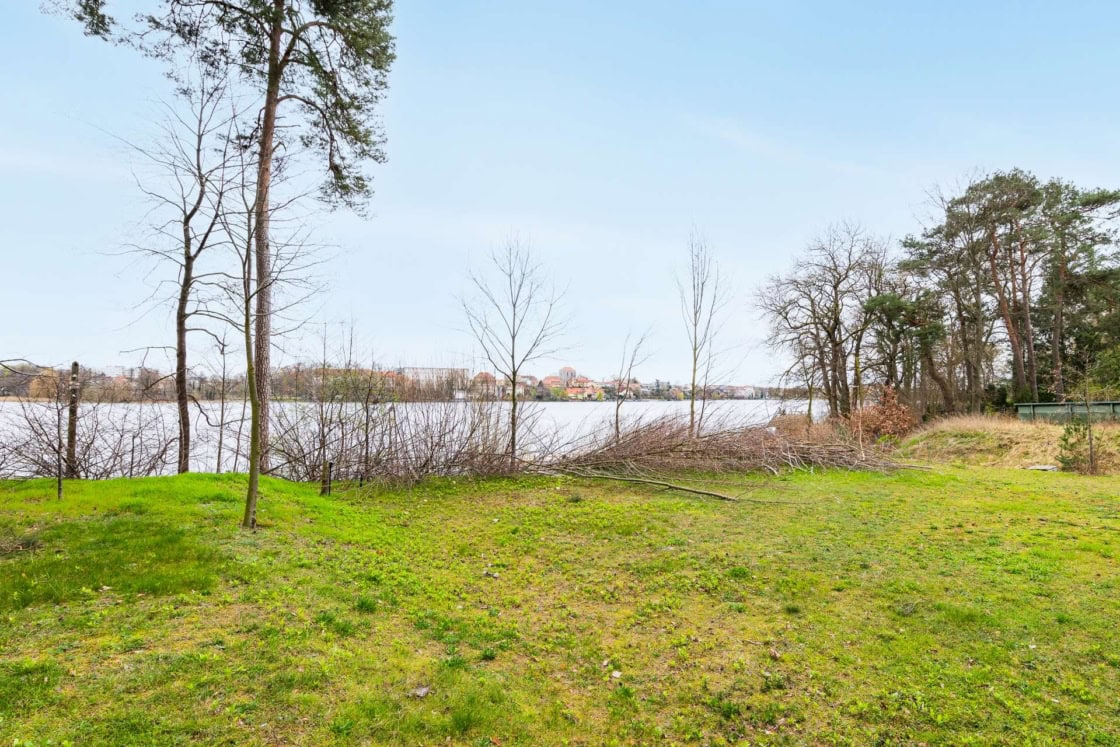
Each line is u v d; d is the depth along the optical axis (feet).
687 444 42.37
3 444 32.35
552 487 38.14
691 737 11.28
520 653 14.75
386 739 10.34
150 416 37.96
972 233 84.74
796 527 26.20
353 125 38.55
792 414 63.31
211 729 9.90
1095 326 87.86
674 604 17.94
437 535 26.30
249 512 22.57
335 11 36.01
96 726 9.66
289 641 13.35
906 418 77.87
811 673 13.38
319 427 40.16
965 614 15.87
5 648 12.11
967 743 10.62
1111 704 11.58
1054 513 27.61
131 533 20.21
